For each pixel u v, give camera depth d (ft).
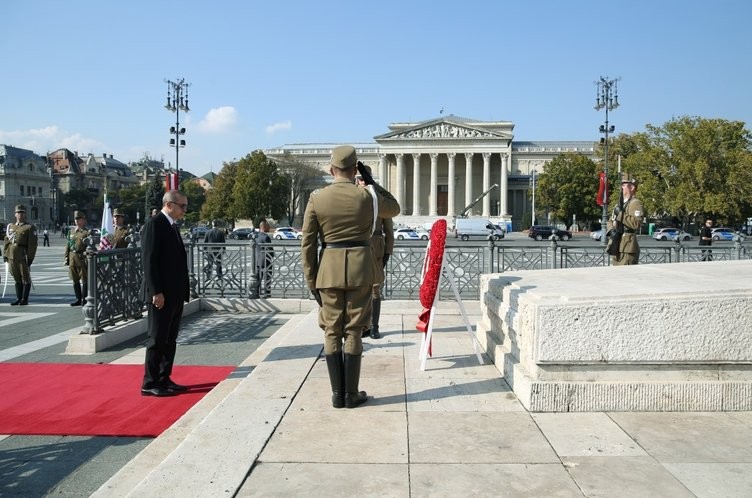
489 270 40.93
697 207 174.91
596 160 298.35
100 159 481.46
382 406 14.73
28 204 362.53
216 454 11.62
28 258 42.32
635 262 30.19
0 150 356.79
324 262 14.79
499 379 17.17
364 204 14.85
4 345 27.55
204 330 31.81
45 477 12.94
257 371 18.53
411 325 27.86
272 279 39.63
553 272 21.99
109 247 42.29
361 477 10.57
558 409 13.98
